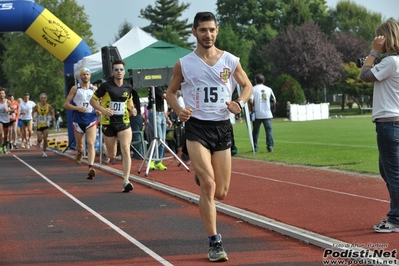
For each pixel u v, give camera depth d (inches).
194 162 276.1
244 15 4220.0
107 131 504.1
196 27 280.7
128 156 499.8
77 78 906.1
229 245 299.6
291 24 3203.7
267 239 309.6
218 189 287.0
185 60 281.1
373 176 512.1
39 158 895.1
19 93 2871.6
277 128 1545.3
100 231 343.6
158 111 641.0
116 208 420.2
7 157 932.6
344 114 2753.4
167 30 4126.5
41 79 2792.8
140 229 346.3
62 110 2829.7
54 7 2800.2
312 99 3152.1
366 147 825.5
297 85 2664.9
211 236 274.1
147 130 774.5
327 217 345.4
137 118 754.2
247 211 376.2
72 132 1003.3
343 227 316.8
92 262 276.5
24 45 2837.1
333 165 608.7
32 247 309.0
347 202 391.9
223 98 279.7
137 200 453.7
